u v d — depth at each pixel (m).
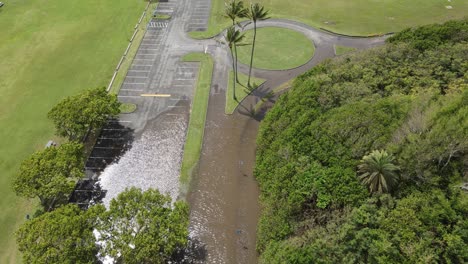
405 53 57.47
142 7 83.94
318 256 33.25
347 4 85.19
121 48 70.12
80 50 69.00
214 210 43.75
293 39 73.56
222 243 40.41
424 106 43.62
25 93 58.56
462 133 37.72
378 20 79.12
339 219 35.62
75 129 46.75
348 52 67.19
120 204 37.38
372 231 33.62
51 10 81.44
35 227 34.22
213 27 77.25
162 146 51.56
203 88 61.38
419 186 36.78
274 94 60.41
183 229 36.28
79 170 42.25
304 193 38.41
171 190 45.91
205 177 47.53
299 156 42.75
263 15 56.22
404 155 37.66
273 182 42.16
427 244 32.16
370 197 36.88
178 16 81.06
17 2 84.06
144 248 33.78
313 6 84.56
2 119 53.88
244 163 49.47
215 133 53.66
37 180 39.38
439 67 53.31
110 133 53.19
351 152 40.66
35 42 70.56
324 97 49.22
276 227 38.22
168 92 60.56
